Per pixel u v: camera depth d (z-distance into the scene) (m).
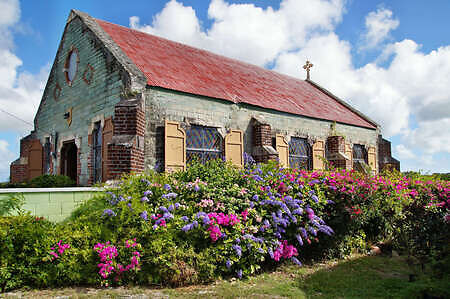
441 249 5.20
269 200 6.26
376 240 8.09
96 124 10.70
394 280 5.44
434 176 10.41
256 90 14.27
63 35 13.19
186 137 10.38
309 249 6.87
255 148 12.05
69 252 5.03
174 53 13.66
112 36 11.88
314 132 14.91
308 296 4.73
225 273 5.61
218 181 6.61
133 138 8.41
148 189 6.27
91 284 5.00
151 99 9.48
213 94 11.16
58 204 6.11
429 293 4.50
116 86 9.62
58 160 12.98
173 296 4.60
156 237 5.34
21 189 5.71
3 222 5.00
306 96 17.91
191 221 5.66
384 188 7.44
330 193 7.18
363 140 17.77
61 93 13.26
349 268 6.25
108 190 6.18
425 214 6.86
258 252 5.75
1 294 4.53
